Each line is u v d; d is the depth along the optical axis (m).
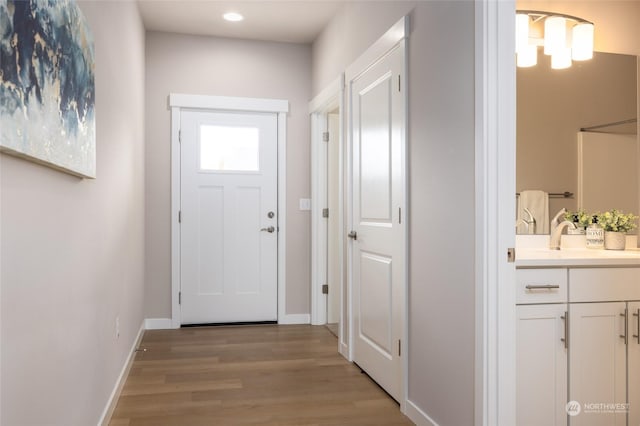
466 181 2.02
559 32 2.78
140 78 3.83
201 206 4.38
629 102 2.90
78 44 1.62
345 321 3.53
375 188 2.98
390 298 2.76
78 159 1.62
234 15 3.88
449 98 2.14
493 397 1.87
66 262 1.58
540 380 2.02
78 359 1.74
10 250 1.12
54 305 1.45
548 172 2.77
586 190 2.82
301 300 4.57
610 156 2.86
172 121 4.28
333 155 4.52
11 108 1.03
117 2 2.61
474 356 1.95
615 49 2.90
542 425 2.03
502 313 1.87
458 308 2.07
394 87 2.70
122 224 2.81
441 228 2.22
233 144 4.45
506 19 1.88
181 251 4.33
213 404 2.62
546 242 2.77
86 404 1.87
